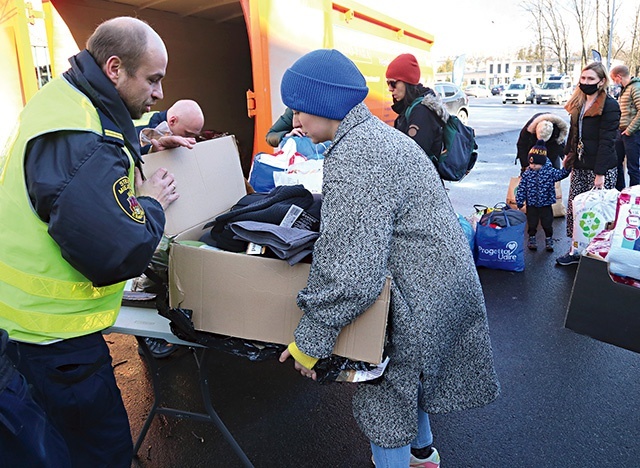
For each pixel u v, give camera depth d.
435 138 3.55
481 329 1.90
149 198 1.80
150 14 5.33
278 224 1.91
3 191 1.59
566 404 2.87
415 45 7.52
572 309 1.81
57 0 4.49
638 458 2.46
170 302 1.89
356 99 1.65
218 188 2.25
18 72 3.99
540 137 5.15
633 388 3.01
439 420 2.75
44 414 1.40
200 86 6.13
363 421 1.85
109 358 1.83
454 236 1.73
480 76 75.25
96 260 1.51
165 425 2.77
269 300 1.75
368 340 1.65
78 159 1.49
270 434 2.70
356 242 1.54
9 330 1.60
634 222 1.64
